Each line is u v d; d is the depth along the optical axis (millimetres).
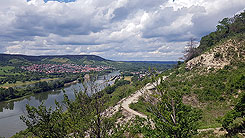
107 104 8312
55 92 98562
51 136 7676
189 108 7930
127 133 13391
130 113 24828
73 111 8055
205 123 17547
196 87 29234
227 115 12297
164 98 7227
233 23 58219
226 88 24922
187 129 7164
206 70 34719
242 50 34438
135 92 38594
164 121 7059
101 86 8391
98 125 7879
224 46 39219
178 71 43344
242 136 11227
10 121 49000
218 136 12352
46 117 8039
